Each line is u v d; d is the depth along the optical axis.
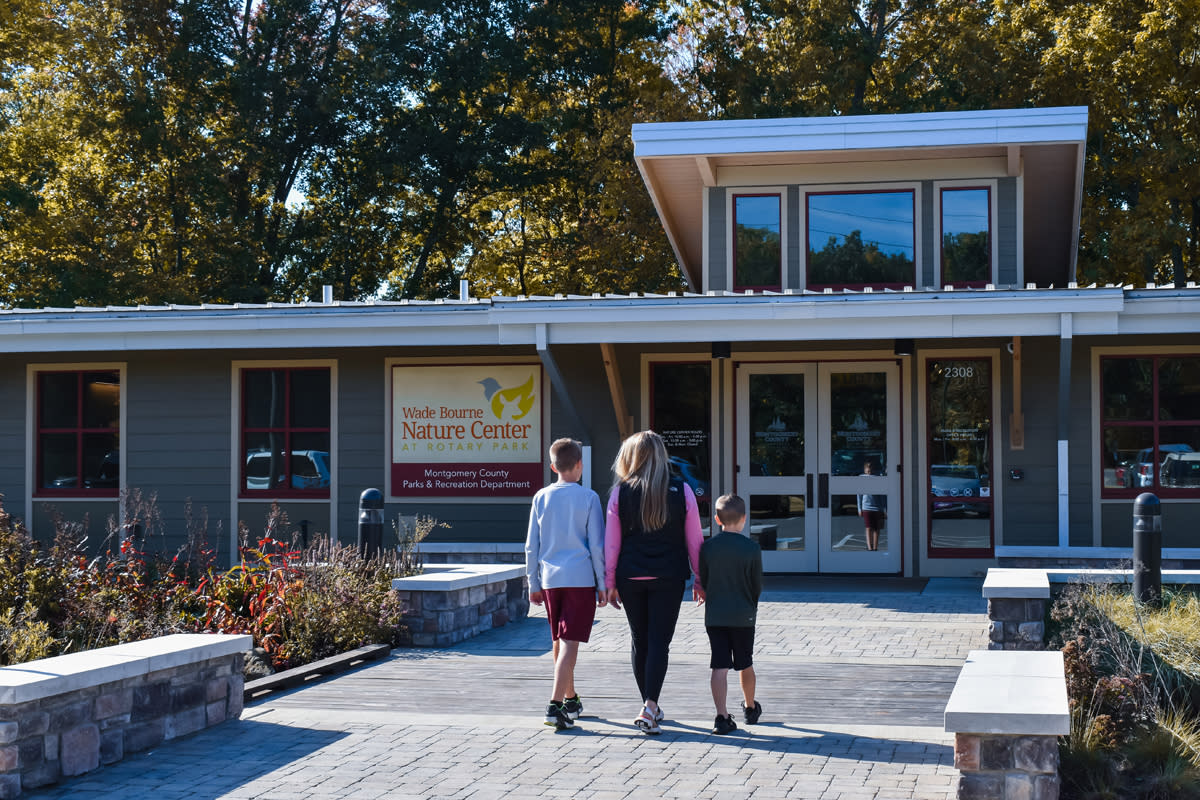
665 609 6.59
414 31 29.09
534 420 15.02
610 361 14.37
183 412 15.69
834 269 15.41
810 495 14.60
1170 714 6.72
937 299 12.38
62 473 16.00
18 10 28.11
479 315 13.88
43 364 16.03
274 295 30.14
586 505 6.78
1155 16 23.34
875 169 15.42
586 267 30.16
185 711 6.68
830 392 14.62
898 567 14.34
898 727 6.67
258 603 9.84
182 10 28.92
